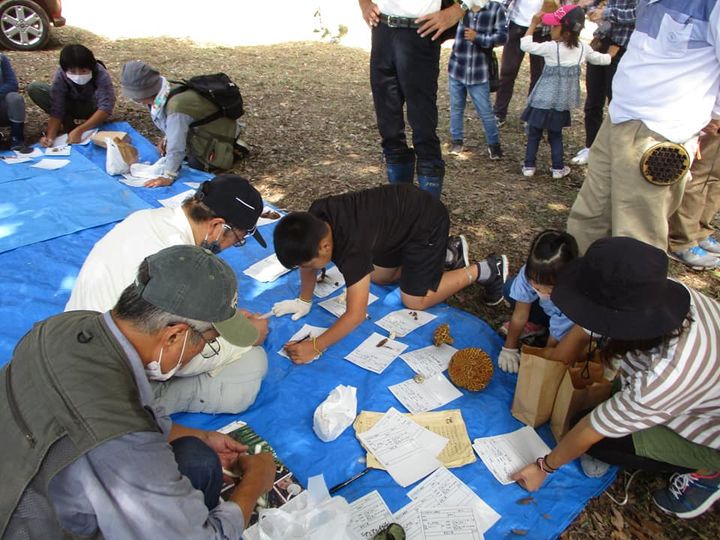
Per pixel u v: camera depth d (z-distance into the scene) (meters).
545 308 2.67
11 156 4.75
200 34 10.02
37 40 7.81
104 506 1.20
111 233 2.30
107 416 1.23
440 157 4.10
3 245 3.58
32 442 1.20
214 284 1.48
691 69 2.69
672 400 1.80
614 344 1.88
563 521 2.12
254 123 6.20
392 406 2.58
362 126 6.36
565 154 5.79
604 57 4.73
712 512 2.24
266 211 4.23
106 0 11.67
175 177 4.59
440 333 2.92
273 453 2.29
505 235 4.23
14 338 2.88
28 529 1.21
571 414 2.31
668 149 2.77
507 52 6.18
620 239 1.83
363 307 2.66
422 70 3.75
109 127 5.46
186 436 1.81
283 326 3.05
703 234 3.89
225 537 1.47
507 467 2.30
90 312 1.48
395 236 2.89
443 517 2.09
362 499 2.14
